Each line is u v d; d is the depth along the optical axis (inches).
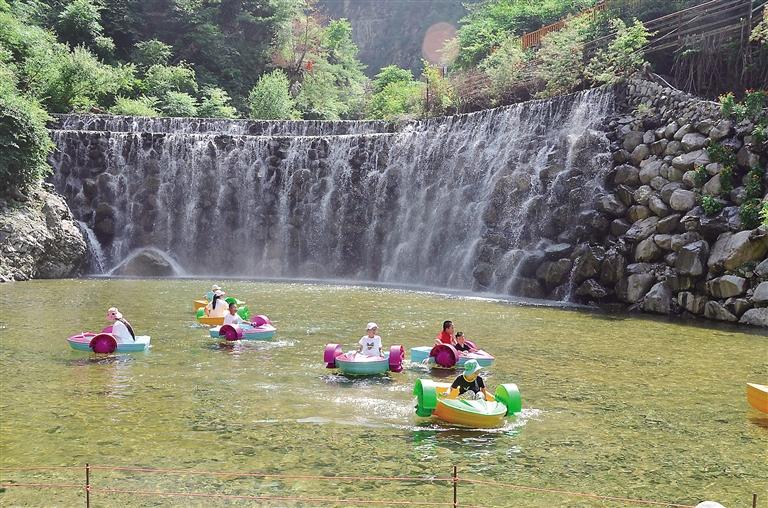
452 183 1437.0
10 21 1865.2
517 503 302.7
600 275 1046.4
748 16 1106.7
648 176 1055.6
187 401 459.2
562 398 486.6
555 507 298.7
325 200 1608.0
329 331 754.2
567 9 1958.7
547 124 1304.1
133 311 873.5
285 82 2549.2
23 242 1272.1
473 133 1438.2
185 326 762.8
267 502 298.0
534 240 1192.8
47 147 1387.8
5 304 915.4
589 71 1398.9
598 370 579.2
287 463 346.3
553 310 974.4
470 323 837.2
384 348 661.3
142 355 605.9
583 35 1488.7
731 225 903.7
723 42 1135.6
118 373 535.8
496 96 1699.1
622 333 773.9
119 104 2037.4
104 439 378.0
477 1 4215.1
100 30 2337.6
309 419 423.8
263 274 1626.5
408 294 1176.8
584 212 1112.2
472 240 1343.5
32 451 357.1
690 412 453.4
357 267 1565.0
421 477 331.3
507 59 1718.8
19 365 555.5
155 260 1541.6
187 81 2341.3
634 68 1219.9
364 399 473.7
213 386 502.0
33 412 426.6
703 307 908.0
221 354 617.6
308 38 2925.7
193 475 327.6
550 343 706.8
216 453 358.6
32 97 1685.5
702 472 345.4
